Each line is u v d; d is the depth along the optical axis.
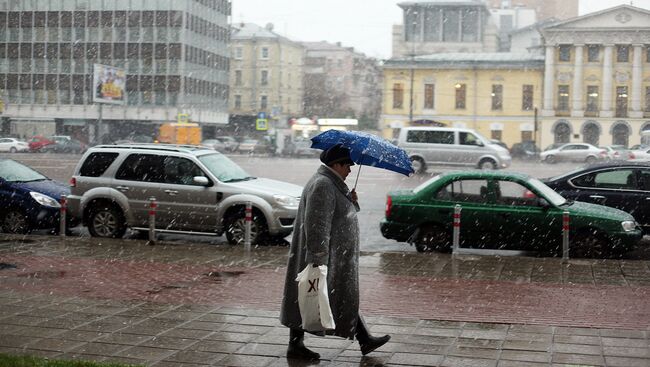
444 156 37.66
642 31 70.81
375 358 6.94
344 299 6.62
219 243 15.31
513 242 13.59
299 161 52.19
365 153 6.61
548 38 72.50
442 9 103.38
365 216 20.70
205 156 15.46
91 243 14.47
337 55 128.38
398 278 11.22
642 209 15.22
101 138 72.06
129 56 79.62
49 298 9.46
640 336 7.68
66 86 80.56
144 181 15.24
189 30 80.69
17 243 14.38
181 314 8.66
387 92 75.88
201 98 84.94
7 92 81.38
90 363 6.38
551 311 8.97
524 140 73.75
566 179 15.69
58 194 16.39
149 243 14.52
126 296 9.66
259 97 108.56
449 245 13.89
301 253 6.70
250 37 108.19
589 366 6.62
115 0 79.62
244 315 8.62
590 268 12.10
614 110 72.19
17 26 80.88
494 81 73.94
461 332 7.88
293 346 6.95
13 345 7.27
